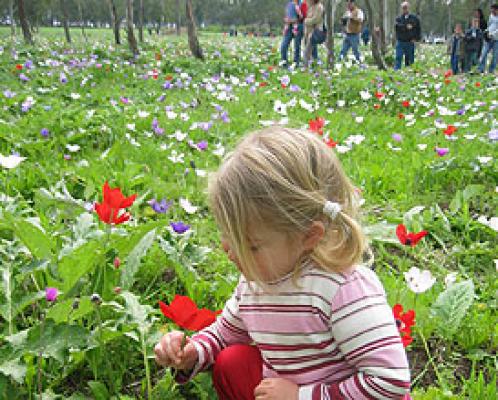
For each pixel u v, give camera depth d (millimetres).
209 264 2939
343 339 1494
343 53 16250
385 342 1464
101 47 17078
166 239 2705
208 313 1477
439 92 9984
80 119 5391
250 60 14258
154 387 1947
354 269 1559
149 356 1931
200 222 3457
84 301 1907
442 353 2352
